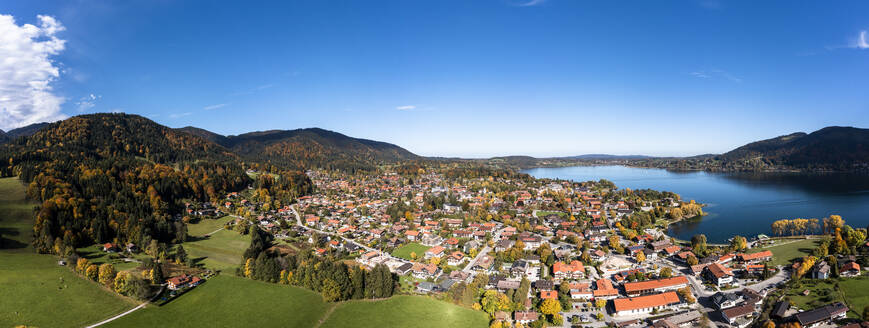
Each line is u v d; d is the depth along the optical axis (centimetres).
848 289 12681
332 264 15250
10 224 17938
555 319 12469
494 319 12694
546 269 17575
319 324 12481
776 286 14175
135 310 12862
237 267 16938
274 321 12550
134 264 16725
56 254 16575
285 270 15588
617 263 17188
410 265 17738
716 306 12975
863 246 16925
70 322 11769
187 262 17212
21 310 11950
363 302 13875
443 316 12900
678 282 14625
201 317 12681
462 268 17912
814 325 10906
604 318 12762
